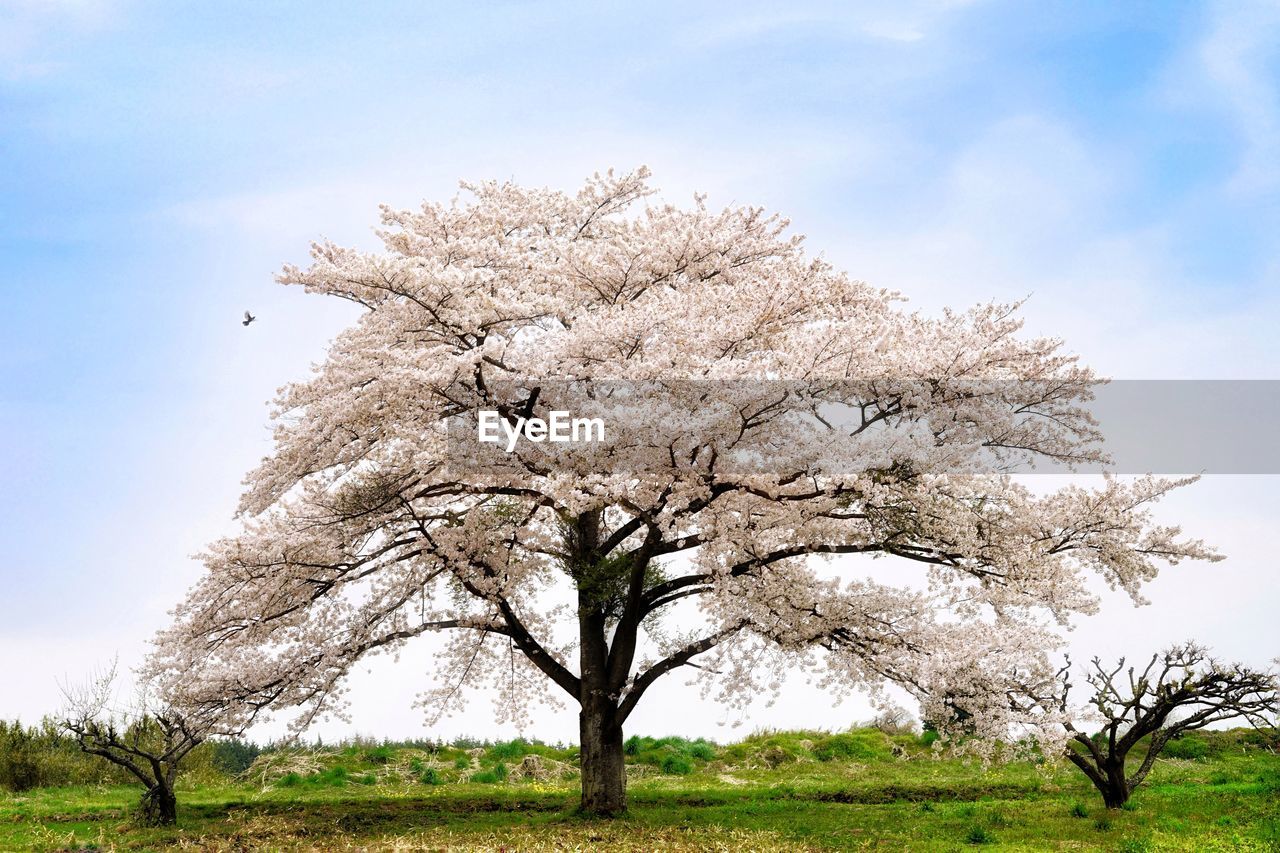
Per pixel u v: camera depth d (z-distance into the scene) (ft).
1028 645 47.14
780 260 59.36
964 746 49.80
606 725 54.95
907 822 49.16
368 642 54.95
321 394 49.19
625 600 58.29
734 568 52.08
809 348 46.32
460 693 65.00
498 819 53.31
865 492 45.78
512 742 83.51
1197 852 37.70
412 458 53.67
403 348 50.60
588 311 58.03
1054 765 55.93
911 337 50.78
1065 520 51.67
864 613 51.01
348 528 54.08
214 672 54.13
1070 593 50.24
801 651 51.55
